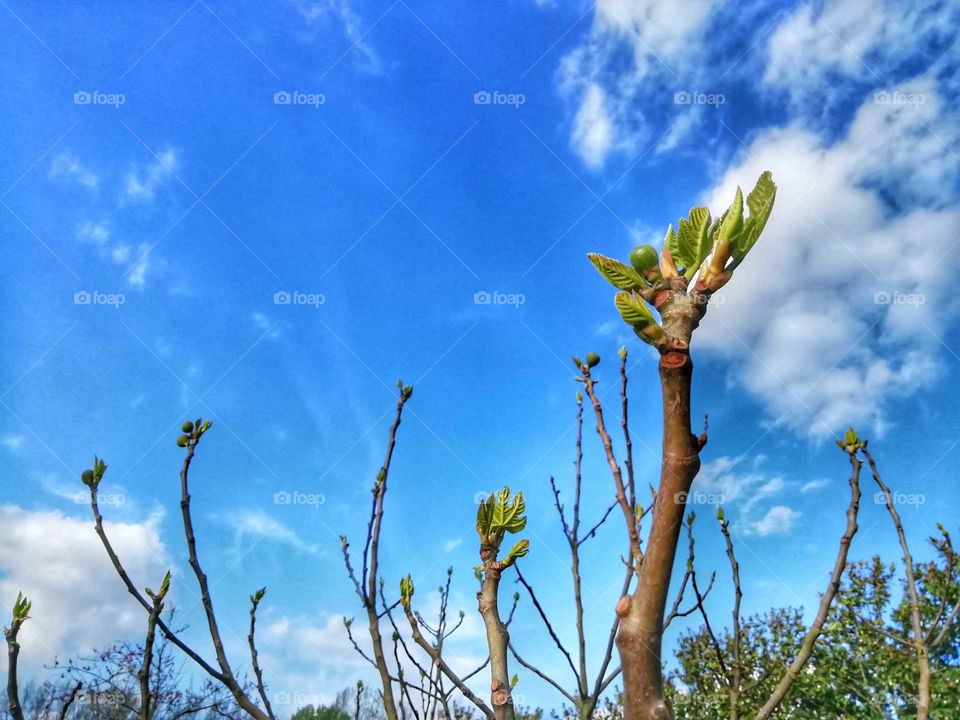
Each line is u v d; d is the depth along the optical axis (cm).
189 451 312
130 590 276
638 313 166
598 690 368
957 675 992
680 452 152
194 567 288
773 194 181
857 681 1031
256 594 343
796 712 1050
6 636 254
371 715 456
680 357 161
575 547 413
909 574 310
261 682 322
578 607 399
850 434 304
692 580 353
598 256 182
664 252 182
